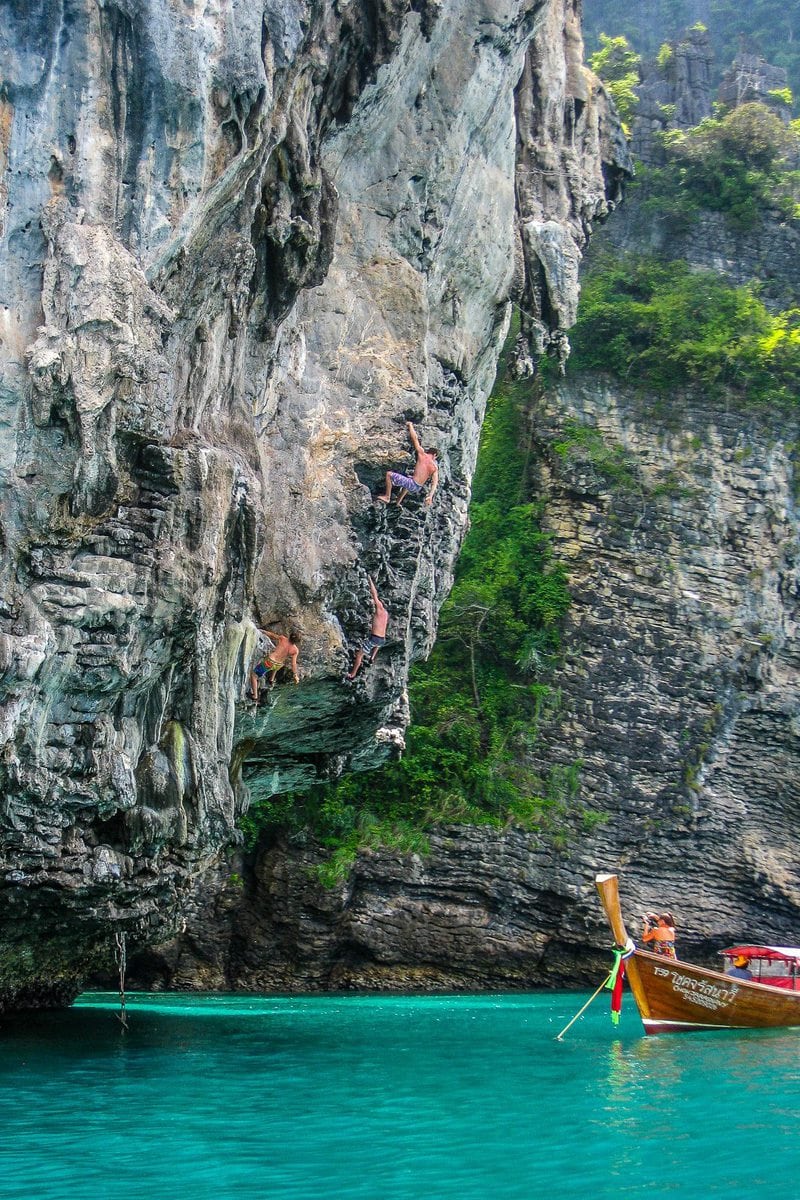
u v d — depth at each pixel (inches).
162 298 590.9
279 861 1389.0
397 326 798.5
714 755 1569.9
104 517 581.0
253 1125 494.9
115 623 581.3
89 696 593.6
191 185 580.1
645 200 1811.0
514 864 1455.5
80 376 546.6
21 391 543.5
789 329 1736.0
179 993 1316.4
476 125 862.5
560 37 1050.7
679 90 2020.2
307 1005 1136.8
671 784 1549.0
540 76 1024.2
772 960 994.1
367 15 701.9
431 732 1535.4
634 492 1626.5
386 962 1397.6
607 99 1126.4
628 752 1552.7
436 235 833.5
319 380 770.2
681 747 1563.7
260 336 703.7
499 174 928.9
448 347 880.9
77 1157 439.2
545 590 1609.3
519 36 871.1
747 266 1811.0
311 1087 586.9
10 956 660.7
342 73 711.1
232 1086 585.9
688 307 1694.1
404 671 857.5
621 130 1135.0
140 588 591.5
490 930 1434.5
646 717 1567.4
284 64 606.2
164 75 570.6
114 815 638.5
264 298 695.1
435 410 872.3
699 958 1531.7
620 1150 460.1
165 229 575.8
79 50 565.9
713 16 2999.5
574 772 1537.9
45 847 593.0
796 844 1578.5
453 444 937.5
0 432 543.2
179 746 666.8
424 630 936.3
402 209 814.5
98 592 571.5
